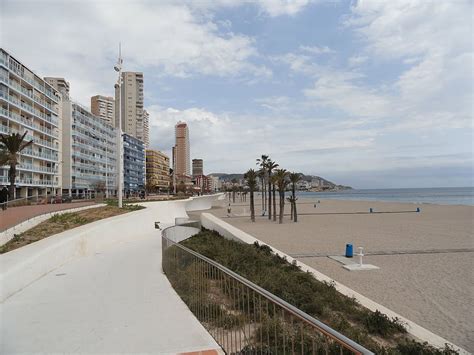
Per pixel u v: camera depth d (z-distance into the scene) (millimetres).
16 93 51812
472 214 50156
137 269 10664
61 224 18312
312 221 42344
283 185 43562
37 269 9258
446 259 18266
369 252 20391
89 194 71500
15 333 5254
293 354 3963
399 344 6930
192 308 6484
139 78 124562
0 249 12211
